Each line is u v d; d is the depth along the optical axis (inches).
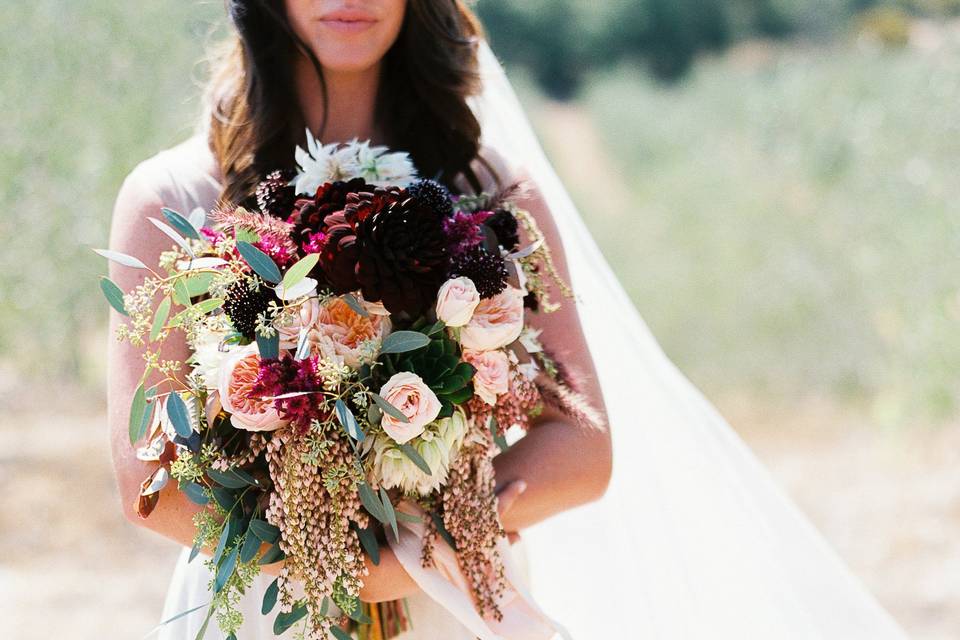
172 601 77.6
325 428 61.5
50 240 324.8
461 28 83.5
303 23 74.8
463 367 63.8
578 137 769.6
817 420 314.7
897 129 422.6
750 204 446.3
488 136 88.7
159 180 74.0
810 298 361.4
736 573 91.4
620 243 462.3
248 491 65.2
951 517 231.8
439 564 68.4
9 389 324.2
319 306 63.2
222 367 62.0
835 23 981.8
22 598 193.6
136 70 332.5
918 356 307.4
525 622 70.4
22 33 327.3
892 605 194.4
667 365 93.4
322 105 78.8
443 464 64.9
